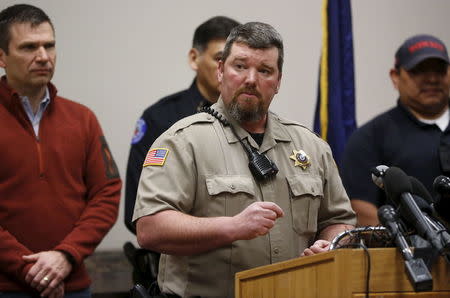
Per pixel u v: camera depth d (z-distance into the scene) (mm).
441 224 4570
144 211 5645
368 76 12766
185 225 5418
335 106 9648
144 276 7832
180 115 8477
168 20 12148
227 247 5656
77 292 7293
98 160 7711
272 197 5844
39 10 7516
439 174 8383
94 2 11914
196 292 5672
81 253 7184
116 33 11969
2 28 7367
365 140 8664
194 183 5754
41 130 7367
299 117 12492
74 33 11836
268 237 5754
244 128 6012
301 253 5918
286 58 12508
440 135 8484
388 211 4520
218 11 12328
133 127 11945
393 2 12898
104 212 7520
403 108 8680
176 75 12141
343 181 8672
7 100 7277
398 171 4617
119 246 11609
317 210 6059
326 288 4453
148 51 12070
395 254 4414
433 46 8617
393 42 12867
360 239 4828
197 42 8562
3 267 6984
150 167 5812
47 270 6973
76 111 7754
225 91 5930
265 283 4805
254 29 5887
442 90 8555
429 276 4105
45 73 7363
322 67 9734
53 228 7219
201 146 5805
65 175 7383
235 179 5750
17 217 7102
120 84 11961
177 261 5793
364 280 4379
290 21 12547
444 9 12969
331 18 9758
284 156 6035
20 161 7164
